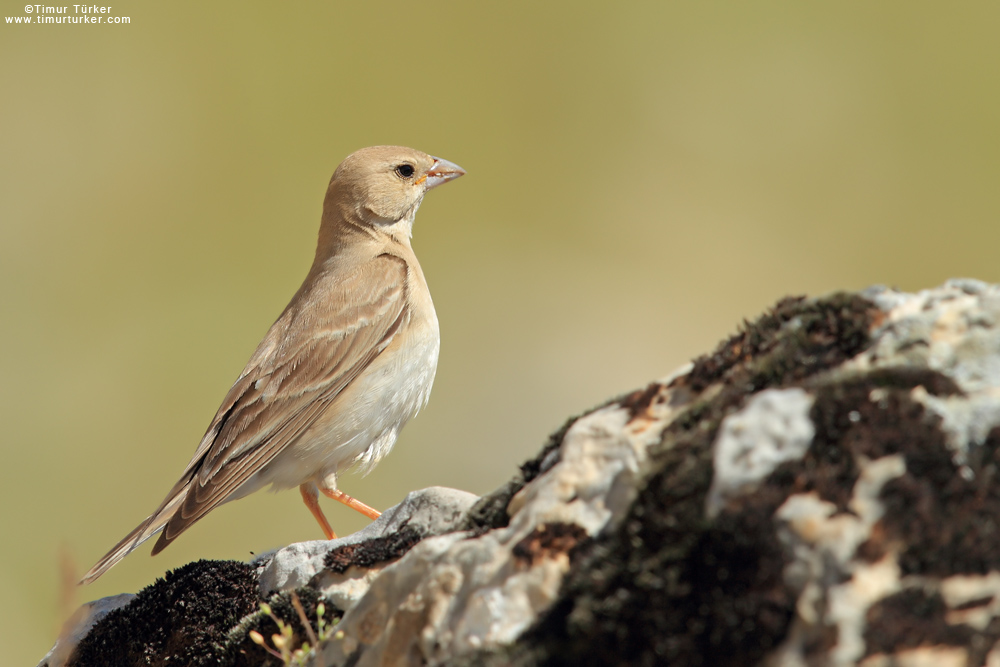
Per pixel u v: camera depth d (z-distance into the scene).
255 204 19.33
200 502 6.39
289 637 3.98
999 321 3.37
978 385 3.17
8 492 14.82
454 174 8.32
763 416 3.10
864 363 3.37
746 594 2.86
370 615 3.76
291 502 14.35
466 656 3.22
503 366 18.66
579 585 3.17
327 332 7.02
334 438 6.91
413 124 21.33
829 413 3.07
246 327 17.88
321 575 4.49
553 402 18.00
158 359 17.03
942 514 2.85
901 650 2.65
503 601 3.35
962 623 2.67
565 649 3.09
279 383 6.88
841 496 2.90
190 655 4.59
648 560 3.06
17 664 12.34
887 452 2.96
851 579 2.77
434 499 4.60
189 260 18.42
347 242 8.01
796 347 3.50
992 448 2.96
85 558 14.07
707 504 3.04
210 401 16.61
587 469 3.52
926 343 3.36
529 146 22.34
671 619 2.94
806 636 2.75
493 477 16.55
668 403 3.63
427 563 3.66
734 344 3.73
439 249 21.30
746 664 2.79
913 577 2.77
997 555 2.77
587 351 19.06
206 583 4.73
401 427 7.32
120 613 4.84
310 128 20.28
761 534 2.90
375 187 8.04
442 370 18.66
